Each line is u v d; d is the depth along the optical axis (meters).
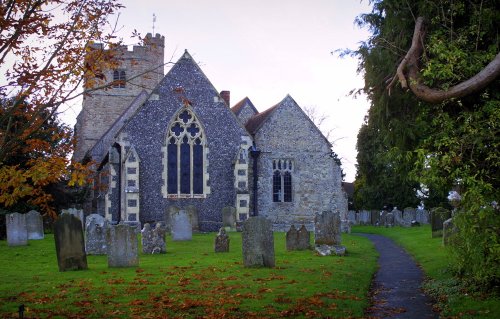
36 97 9.89
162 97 34.34
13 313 10.27
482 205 10.23
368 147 50.12
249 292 12.20
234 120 35.44
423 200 48.25
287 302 11.15
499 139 10.24
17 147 10.38
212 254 20.38
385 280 14.78
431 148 11.38
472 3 11.40
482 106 10.90
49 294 12.24
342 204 37.44
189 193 34.31
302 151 37.38
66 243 16.09
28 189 9.73
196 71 35.12
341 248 19.88
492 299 10.73
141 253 20.62
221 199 34.66
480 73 9.65
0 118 9.87
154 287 12.91
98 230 20.62
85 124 50.00
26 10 9.29
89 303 11.16
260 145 36.75
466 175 10.14
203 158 34.72
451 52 10.38
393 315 10.52
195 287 12.88
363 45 13.62
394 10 12.69
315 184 37.31
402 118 13.24
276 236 29.00
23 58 10.16
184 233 25.83
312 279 13.90
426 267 16.66
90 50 10.01
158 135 34.00
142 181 33.38
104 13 10.13
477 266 10.90
